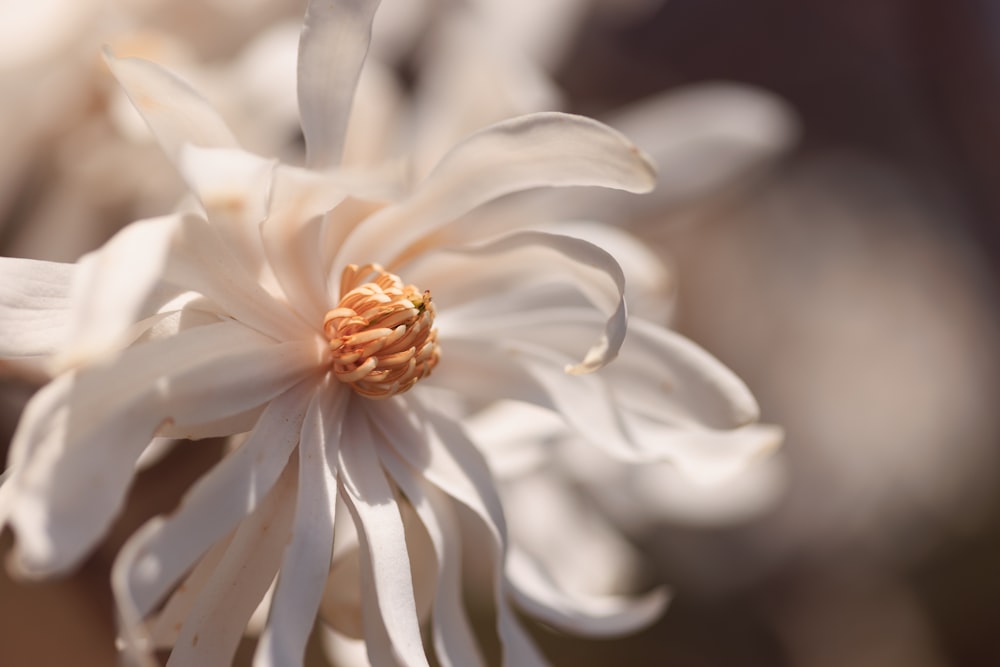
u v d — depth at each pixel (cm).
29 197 38
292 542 30
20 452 28
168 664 30
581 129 30
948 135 58
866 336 67
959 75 55
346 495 31
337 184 30
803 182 67
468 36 38
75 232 38
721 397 32
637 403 32
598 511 43
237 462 30
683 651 60
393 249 32
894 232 67
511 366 32
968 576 66
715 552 61
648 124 39
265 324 31
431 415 32
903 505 66
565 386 32
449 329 32
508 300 33
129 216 39
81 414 28
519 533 40
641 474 43
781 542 63
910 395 67
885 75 66
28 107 38
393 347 31
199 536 29
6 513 28
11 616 43
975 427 67
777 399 64
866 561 65
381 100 36
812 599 64
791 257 66
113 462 29
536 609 33
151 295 30
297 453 31
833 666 63
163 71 29
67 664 43
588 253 31
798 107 67
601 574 42
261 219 30
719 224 64
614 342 30
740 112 39
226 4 39
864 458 65
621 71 57
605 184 31
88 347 28
